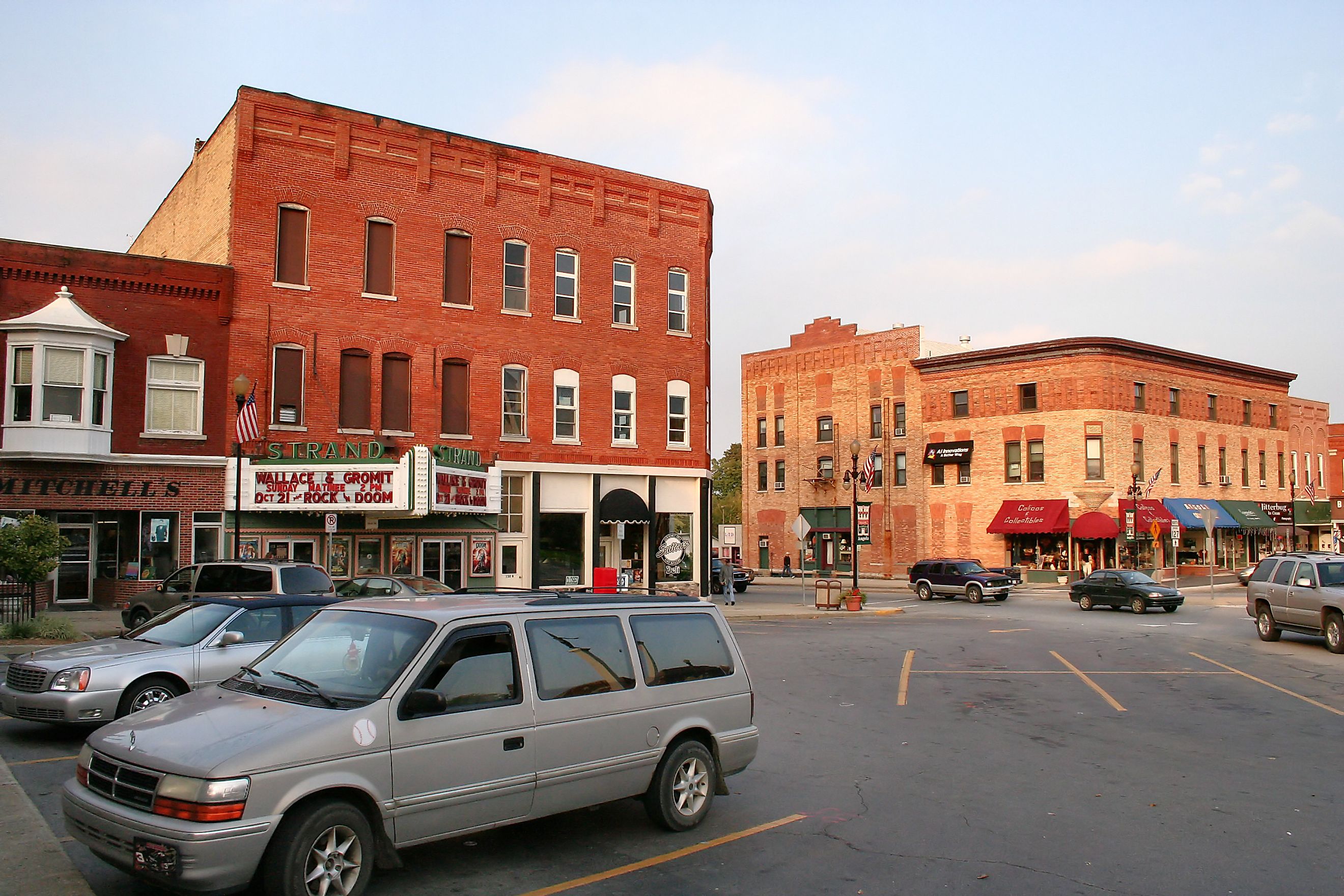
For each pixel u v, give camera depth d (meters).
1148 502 49.12
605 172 32.91
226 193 27.09
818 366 60.12
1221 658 20.23
